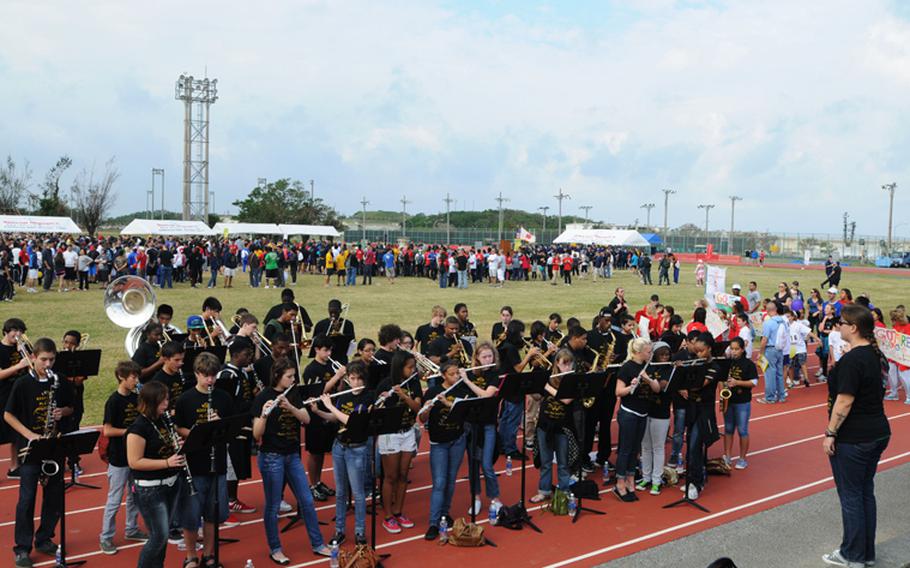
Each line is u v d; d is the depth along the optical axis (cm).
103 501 960
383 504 877
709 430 1003
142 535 837
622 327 1304
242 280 4078
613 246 6425
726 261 8544
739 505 973
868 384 754
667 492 1021
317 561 789
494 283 4322
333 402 879
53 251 3391
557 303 3266
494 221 16825
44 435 781
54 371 934
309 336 1257
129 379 784
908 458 1190
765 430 1377
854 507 765
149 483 680
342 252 3891
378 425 753
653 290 4122
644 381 964
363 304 3041
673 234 11269
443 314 1320
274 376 761
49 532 790
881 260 8306
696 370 943
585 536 864
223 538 846
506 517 888
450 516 901
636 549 828
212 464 730
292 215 10131
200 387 753
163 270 3506
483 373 977
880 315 1708
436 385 921
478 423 873
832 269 4172
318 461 959
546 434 959
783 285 2181
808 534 876
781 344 1600
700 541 852
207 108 8012
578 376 887
